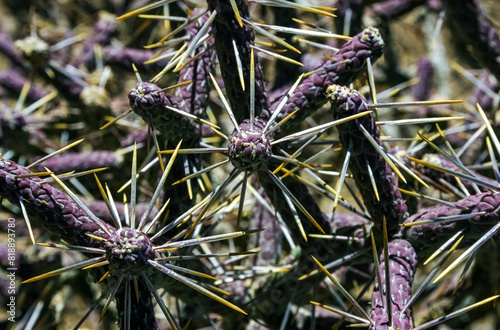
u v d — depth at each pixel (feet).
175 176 0.83
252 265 1.01
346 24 1.19
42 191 0.74
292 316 0.97
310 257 0.86
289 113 0.80
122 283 0.74
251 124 0.74
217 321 0.98
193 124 0.83
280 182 0.75
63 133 1.21
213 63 0.87
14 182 0.73
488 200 0.75
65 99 1.23
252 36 0.78
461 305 1.07
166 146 0.84
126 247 0.71
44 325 1.17
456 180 0.92
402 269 0.76
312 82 0.80
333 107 0.74
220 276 0.91
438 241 0.77
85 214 0.75
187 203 0.84
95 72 1.24
